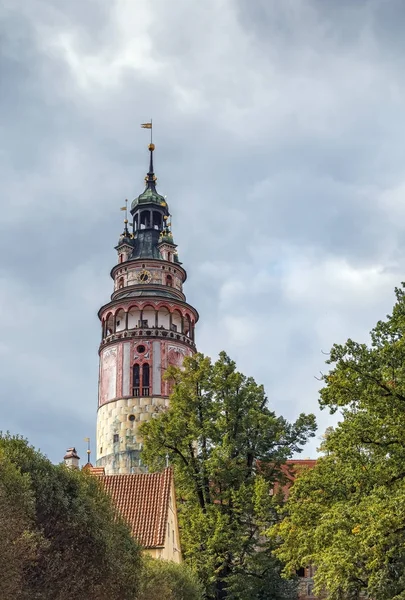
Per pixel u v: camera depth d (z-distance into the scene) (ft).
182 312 284.00
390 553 102.06
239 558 170.60
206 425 178.40
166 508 172.04
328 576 110.63
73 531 99.25
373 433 107.86
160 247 299.38
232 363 187.11
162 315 282.36
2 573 78.74
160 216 311.06
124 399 265.13
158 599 132.77
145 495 174.91
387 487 105.91
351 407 114.11
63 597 96.07
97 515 104.58
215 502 178.60
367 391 107.96
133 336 271.69
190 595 145.38
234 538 164.35
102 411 269.85
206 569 163.22
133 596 111.45
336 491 121.49
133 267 292.81
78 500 101.81
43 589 95.04
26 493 85.87
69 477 104.32
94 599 100.89
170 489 177.99
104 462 261.65
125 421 262.47
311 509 122.42
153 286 285.64
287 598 171.01
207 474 176.45
